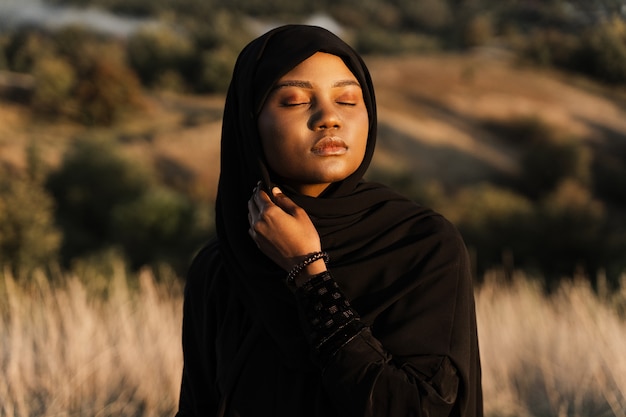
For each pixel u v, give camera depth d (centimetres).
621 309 515
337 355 102
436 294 109
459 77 4512
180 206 1795
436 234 113
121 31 8406
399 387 100
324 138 110
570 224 1708
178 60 5481
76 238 2195
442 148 3728
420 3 9962
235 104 121
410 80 4591
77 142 2653
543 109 3881
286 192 116
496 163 3631
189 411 131
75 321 406
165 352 383
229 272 120
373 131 119
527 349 439
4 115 3928
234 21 6950
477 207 2066
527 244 1719
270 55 113
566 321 477
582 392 394
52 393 347
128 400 363
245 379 113
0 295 459
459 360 105
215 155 3359
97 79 4134
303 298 106
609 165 3369
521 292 561
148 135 3675
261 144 114
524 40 4369
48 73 4100
